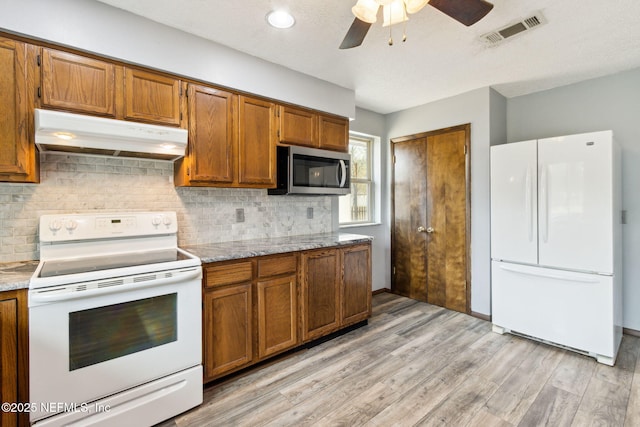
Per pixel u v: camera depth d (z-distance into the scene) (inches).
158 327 70.2
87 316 61.6
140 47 78.0
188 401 73.7
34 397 56.9
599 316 93.5
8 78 64.3
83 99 71.9
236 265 85.1
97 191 84.0
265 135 103.5
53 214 77.7
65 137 67.9
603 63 105.3
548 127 128.4
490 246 125.7
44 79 67.5
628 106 111.0
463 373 89.3
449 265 140.4
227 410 74.1
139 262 71.7
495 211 114.6
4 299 55.7
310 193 112.2
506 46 93.4
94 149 75.3
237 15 77.7
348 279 114.9
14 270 65.4
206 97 90.2
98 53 73.0
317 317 105.0
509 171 110.4
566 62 104.4
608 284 91.8
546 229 102.6
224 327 83.0
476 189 130.3
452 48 94.7
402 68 108.7
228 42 90.8
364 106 151.9
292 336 98.2
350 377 87.5
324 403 76.5
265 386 83.5
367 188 166.6
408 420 70.5
